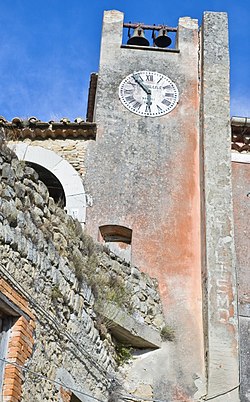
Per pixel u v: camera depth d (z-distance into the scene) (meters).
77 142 14.21
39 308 8.47
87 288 10.09
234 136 14.14
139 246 12.91
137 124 14.45
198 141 14.28
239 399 11.09
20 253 8.18
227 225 12.71
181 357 11.62
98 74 15.16
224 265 12.27
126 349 11.41
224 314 11.78
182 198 13.52
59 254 9.35
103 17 16.19
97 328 10.34
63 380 8.95
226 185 13.16
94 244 10.86
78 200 13.39
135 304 11.45
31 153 13.99
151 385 11.25
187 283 12.52
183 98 14.92
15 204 8.30
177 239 13.03
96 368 10.12
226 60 14.81
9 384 7.54
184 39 15.95
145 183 13.65
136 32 16.22
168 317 12.07
